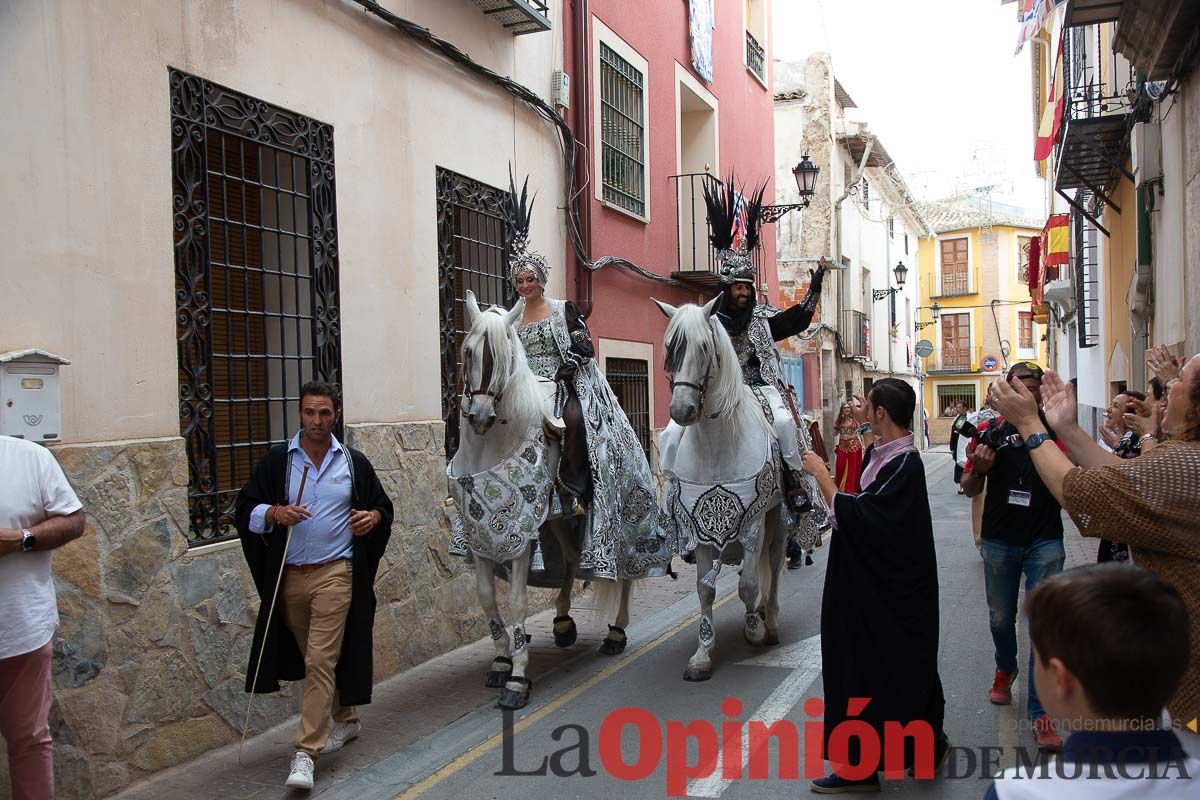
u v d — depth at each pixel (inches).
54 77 170.6
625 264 408.5
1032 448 116.9
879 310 1234.6
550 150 358.6
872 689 158.7
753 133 612.7
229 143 214.5
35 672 142.8
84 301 175.2
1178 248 329.7
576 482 237.8
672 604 338.0
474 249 313.7
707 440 233.1
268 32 221.9
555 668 257.3
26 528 140.6
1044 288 836.0
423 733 206.2
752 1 634.8
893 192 1315.2
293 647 190.1
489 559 230.7
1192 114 301.1
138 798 172.9
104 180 179.6
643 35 440.1
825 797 163.3
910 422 166.9
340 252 244.4
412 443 266.2
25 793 142.7
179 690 189.6
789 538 290.8
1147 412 179.5
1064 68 469.7
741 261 256.7
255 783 179.6
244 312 217.3
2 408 155.6
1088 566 72.4
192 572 193.5
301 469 185.6
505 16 319.0
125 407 182.9
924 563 159.5
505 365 213.8
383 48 263.0
